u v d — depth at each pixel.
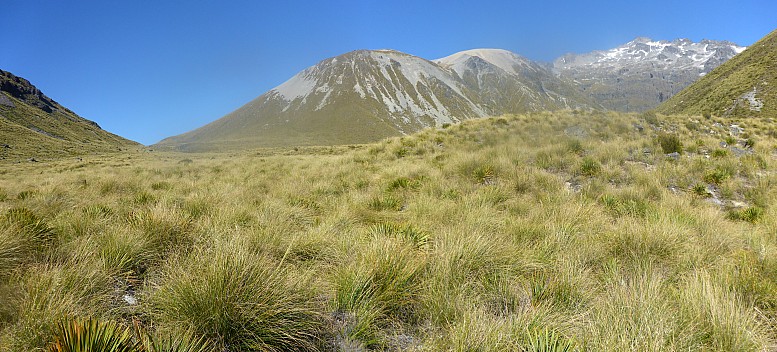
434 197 7.67
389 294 3.05
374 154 16.16
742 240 5.35
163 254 3.92
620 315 2.62
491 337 2.42
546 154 11.65
